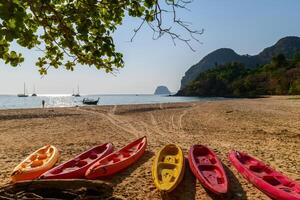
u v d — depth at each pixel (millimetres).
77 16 3799
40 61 4605
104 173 8586
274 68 127250
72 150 12711
